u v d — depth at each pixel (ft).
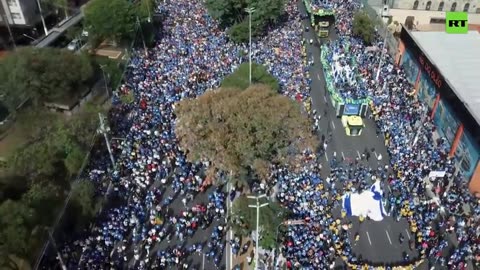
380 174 173.17
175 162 175.11
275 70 233.55
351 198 159.53
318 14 280.10
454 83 190.49
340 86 211.41
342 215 154.61
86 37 275.80
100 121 173.47
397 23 275.80
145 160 174.29
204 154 142.61
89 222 149.28
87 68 210.59
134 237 145.48
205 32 272.72
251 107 138.41
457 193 161.48
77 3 318.04
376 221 153.48
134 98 209.97
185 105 142.31
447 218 152.25
